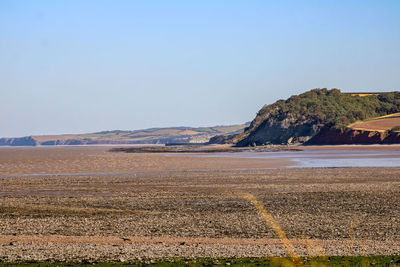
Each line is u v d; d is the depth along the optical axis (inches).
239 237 1268.5
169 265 944.3
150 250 1090.7
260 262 953.5
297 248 1101.7
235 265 934.4
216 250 1082.7
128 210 1744.6
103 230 1378.0
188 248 1111.6
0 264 960.3
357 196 2058.3
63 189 2428.6
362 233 1306.6
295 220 1509.6
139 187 2487.7
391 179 2765.7
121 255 1037.8
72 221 1525.6
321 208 1747.0
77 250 1095.0
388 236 1263.5
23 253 1063.0
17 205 1881.2
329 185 2487.7
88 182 2773.1
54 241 1224.8
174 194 2185.0
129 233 1334.9
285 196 2086.6
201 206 1818.4
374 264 924.6
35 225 1456.7
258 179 2851.9
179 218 1565.0
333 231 1338.6
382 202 1877.5
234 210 1712.6
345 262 932.6
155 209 1761.8
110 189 2410.2
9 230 1379.2
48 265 950.4
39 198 2090.3
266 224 1444.4
